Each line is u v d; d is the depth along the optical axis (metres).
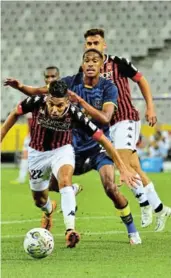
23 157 56.28
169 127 77.19
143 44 84.88
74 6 89.38
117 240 24.45
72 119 21.19
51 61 88.12
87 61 22.83
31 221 31.80
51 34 89.38
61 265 18.77
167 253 21.11
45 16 90.38
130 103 25.31
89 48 23.47
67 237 20.67
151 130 76.19
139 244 23.20
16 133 76.31
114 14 87.56
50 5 90.38
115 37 86.25
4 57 89.75
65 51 88.12
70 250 21.66
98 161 23.16
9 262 19.30
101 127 23.28
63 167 21.50
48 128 21.56
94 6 88.69
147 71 83.44
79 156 23.38
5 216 34.06
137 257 20.28
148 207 25.84
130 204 39.84
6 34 90.94
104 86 22.95
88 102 22.98
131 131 25.05
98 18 88.25
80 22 88.88
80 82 23.27
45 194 23.83
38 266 18.61
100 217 33.25
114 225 29.75
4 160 80.81
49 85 20.92
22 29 90.62
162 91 81.69
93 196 45.41
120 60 25.05
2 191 49.34
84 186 53.41
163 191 48.03
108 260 19.69
